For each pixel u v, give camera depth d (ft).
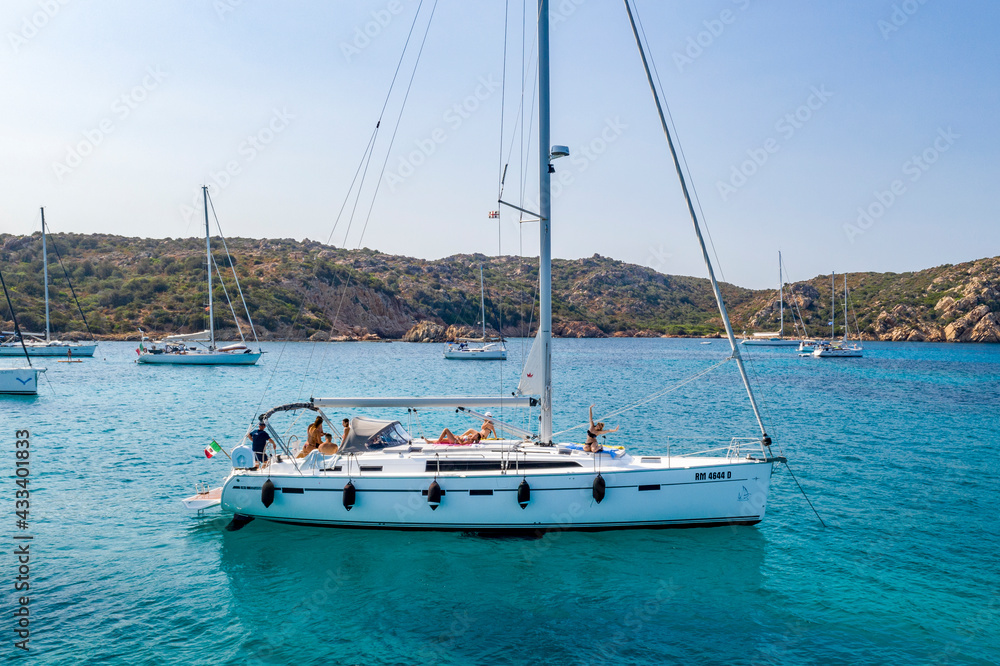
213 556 34.63
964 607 29.22
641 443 67.41
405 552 34.76
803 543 36.94
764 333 391.86
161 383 135.64
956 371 187.42
